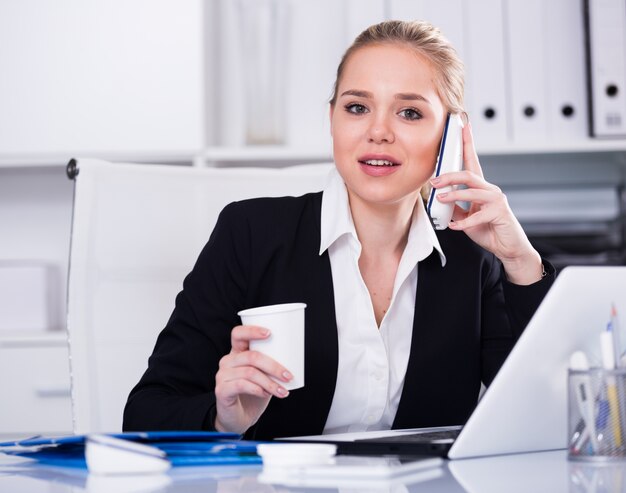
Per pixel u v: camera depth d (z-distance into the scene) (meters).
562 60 2.61
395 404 1.42
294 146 2.82
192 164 2.78
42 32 2.66
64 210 2.99
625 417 0.81
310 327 1.36
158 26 2.66
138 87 2.65
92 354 1.50
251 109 2.77
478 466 0.81
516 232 1.35
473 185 1.35
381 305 1.47
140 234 1.58
